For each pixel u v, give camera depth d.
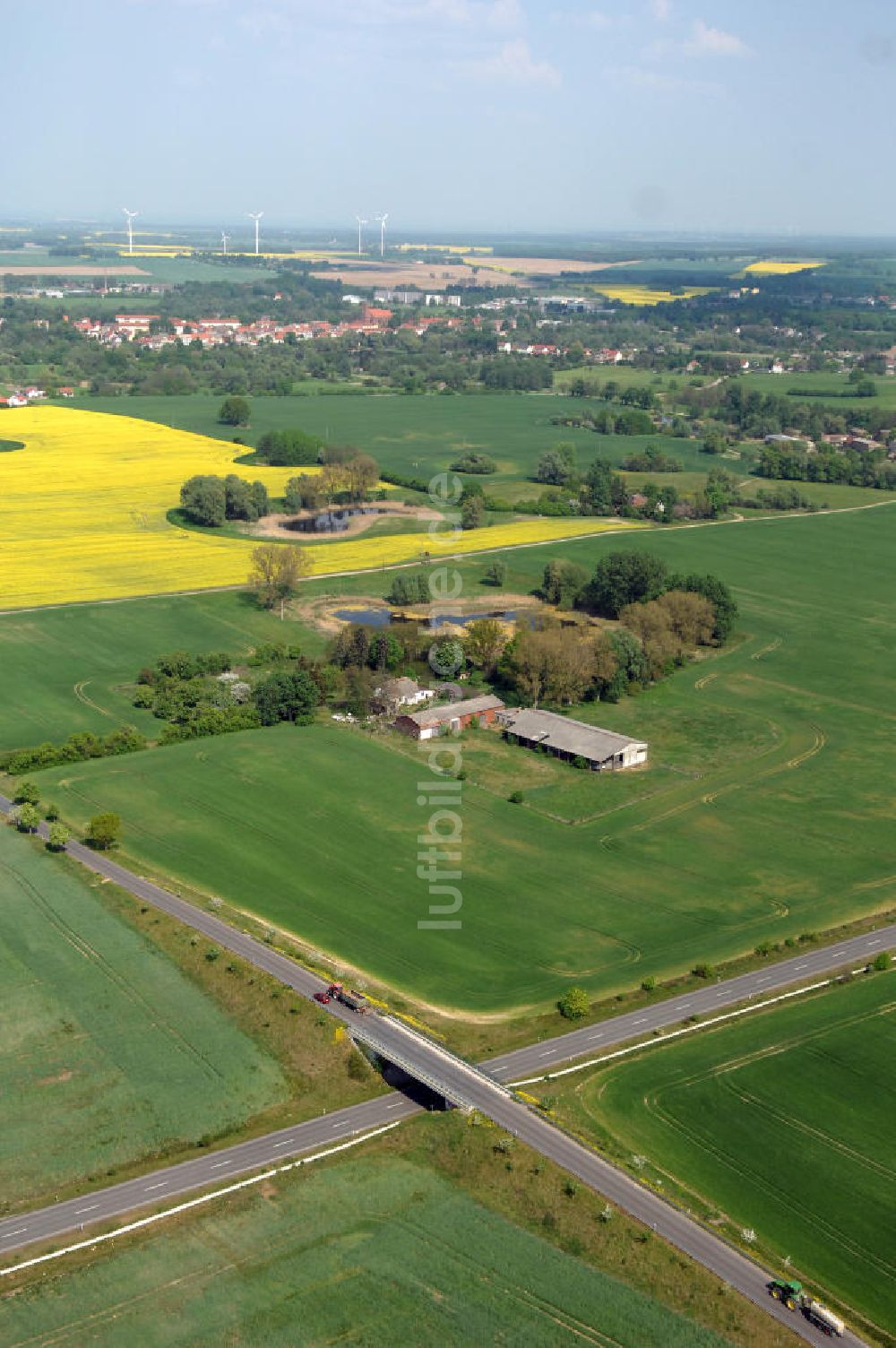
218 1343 76.50
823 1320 77.94
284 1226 85.75
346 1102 99.44
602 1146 93.50
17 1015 108.12
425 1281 81.31
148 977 114.19
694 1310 79.31
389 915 126.25
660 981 116.25
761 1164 92.69
